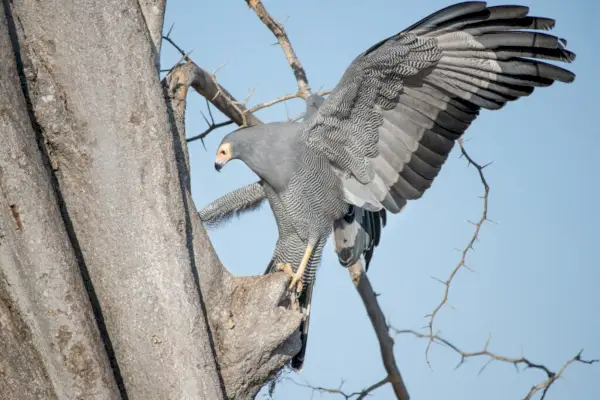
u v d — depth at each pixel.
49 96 7.93
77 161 8.02
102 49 8.01
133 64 8.13
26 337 7.37
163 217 8.03
